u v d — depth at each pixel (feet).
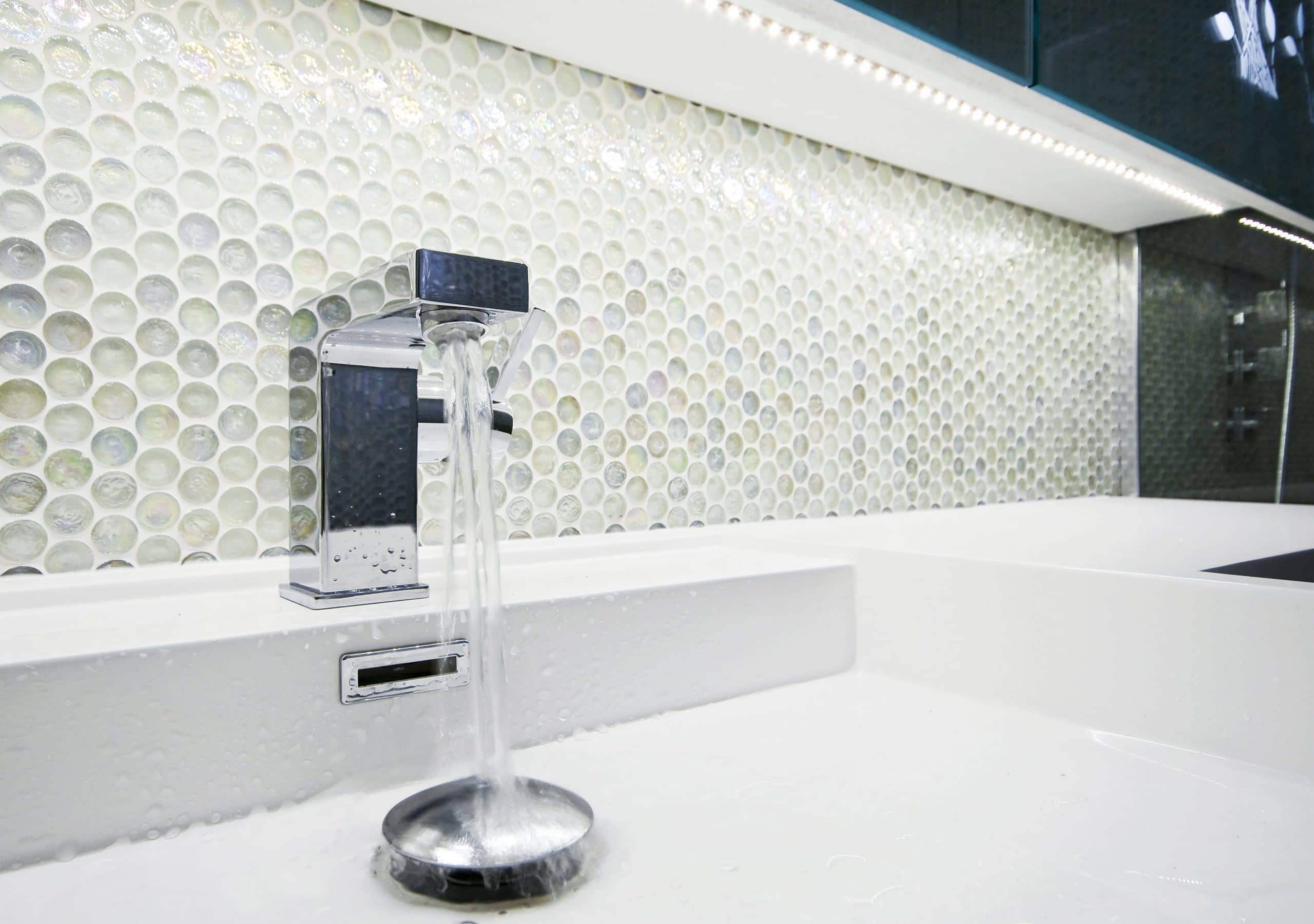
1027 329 5.21
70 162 2.37
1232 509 4.57
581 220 3.34
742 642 2.46
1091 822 1.67
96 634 1.69
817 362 4.14
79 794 1.52
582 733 2.14
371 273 1.71
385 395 2.08
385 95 2.89
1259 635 1.87
